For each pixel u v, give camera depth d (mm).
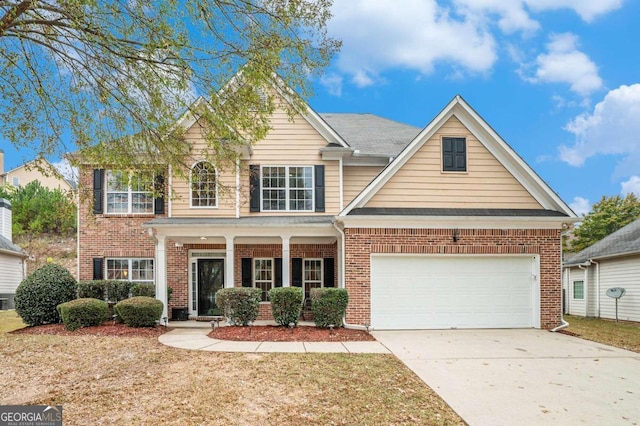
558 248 12984
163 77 7223
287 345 10023
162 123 7957
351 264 12492
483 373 7848
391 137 17484
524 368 8250
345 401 6164
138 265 15117
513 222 12789
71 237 33969
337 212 14820
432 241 12688
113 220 15016
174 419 5367
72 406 5812
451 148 13398
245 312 12219
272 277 15648
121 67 7223
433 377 7543
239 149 13711
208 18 6570
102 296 13680
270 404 5969
